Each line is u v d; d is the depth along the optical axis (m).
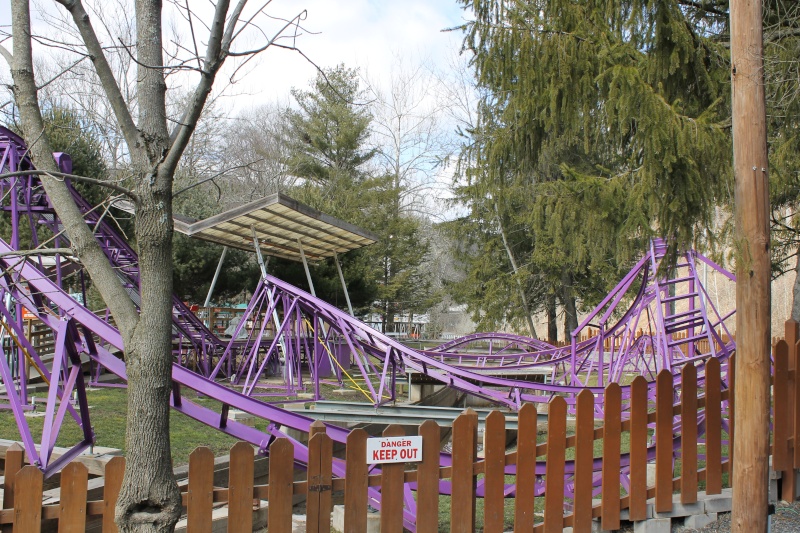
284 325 13.03
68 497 4.42
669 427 5.85
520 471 5.24
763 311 4.78
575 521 5.41
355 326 11.92
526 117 7.66
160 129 3.86
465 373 10.89
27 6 4.23
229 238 17.27
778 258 11.61
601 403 12.07
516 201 26.12
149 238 3.83
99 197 18.55
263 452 7.01
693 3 8.59
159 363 3.85
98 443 8.15
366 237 18.61
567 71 6.79
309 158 36.47
